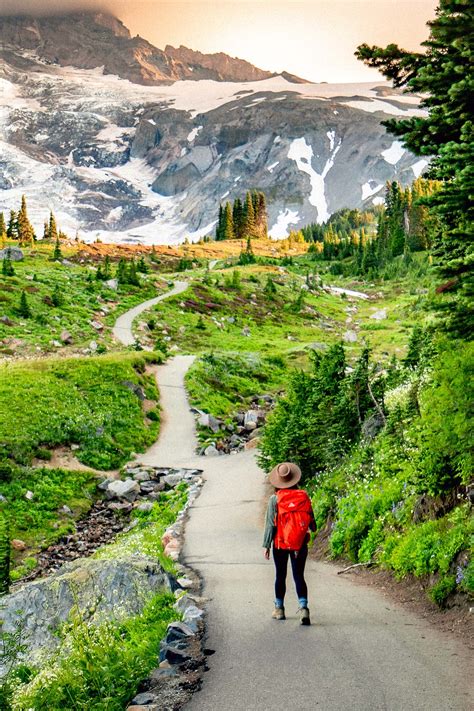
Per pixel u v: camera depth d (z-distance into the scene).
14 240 187.25
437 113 9.74
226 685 7.33
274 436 28.05
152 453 45.88
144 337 88.75
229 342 93.94
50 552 30.12
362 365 23.14
